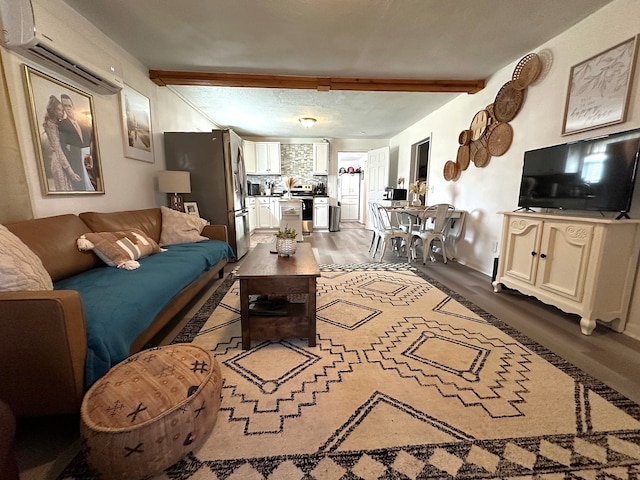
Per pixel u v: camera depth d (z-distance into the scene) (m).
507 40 2.70
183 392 1.05
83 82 2.36
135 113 3.15
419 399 1.38
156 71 3.41
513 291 2.97
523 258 2.62
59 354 1.04
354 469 1.03
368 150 7.79
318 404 1.35
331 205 7.77
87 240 2.00
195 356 1.26
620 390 1.46
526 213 2.55
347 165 10.41
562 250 2.23
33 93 1.92
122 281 1.71
